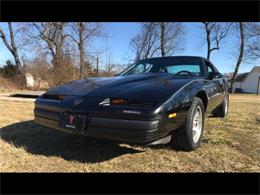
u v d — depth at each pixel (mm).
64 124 2854
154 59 4602
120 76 3770
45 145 3469
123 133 2564
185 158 3059
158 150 3334
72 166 2760
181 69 4258
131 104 2623
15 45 23625
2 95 12297
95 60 25234
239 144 3678
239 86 61000
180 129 3146
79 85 3314
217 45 32344
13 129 4328
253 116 6395
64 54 24531
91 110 2689
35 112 3309
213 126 4957
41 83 22547
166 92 2799
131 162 2908
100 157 3053
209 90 3902
